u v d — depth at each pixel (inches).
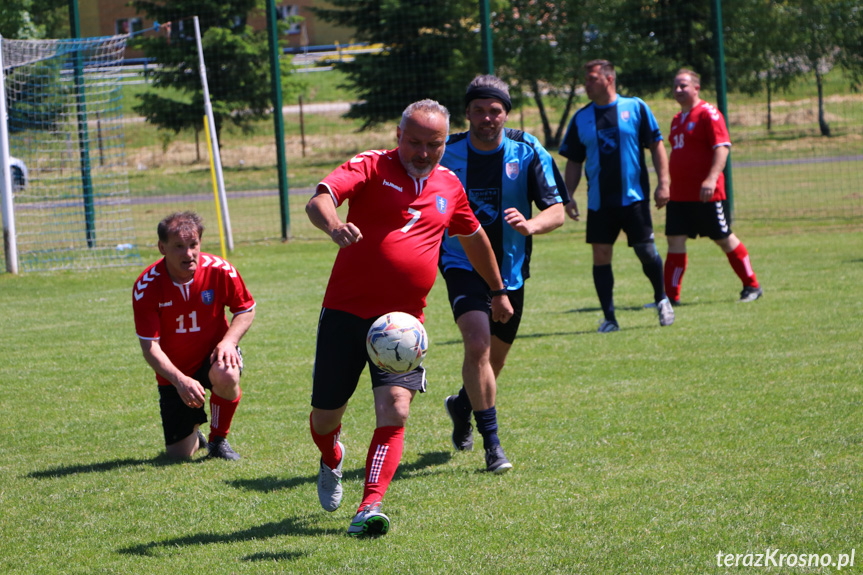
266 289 883.4
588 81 636.7
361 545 273.3
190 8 2277.3
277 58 1239.5
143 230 1473.9
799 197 1513.3
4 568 265.9
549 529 279.4
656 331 615.8
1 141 1036.5
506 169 379.2
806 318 629.9
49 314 788.0
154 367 366.6
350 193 278.8
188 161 2773.1
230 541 283.3
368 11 2591.0
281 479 348.8
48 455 391.2
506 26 1989.4
